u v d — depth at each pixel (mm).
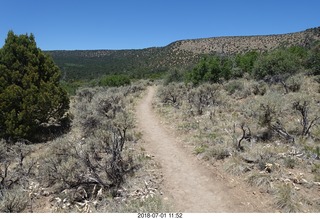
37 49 16859
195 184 7664
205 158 9266
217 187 7359
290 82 19062
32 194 7613
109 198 7023
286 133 10047
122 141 9703
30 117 14367
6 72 15047
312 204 6062
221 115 14703
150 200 6324
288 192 6387
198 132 12359
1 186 8000
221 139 10703
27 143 13703
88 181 7637
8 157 10148
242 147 9453
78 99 28781
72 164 8023
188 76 32750
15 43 15852
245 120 12180
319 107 13219
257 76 25312
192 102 19844
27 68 15625
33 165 9328
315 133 10297
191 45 135875
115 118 15539
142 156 9867
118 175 7941
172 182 7871
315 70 23547
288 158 7984
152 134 13539
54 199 7410
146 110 21297
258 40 114375
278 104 10922
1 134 13953
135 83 52562
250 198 6613
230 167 8133
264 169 7551
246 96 20016
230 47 118062
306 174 7285
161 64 120688
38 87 15742
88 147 9430
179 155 10078
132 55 149500
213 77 29500
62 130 16375
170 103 22688
